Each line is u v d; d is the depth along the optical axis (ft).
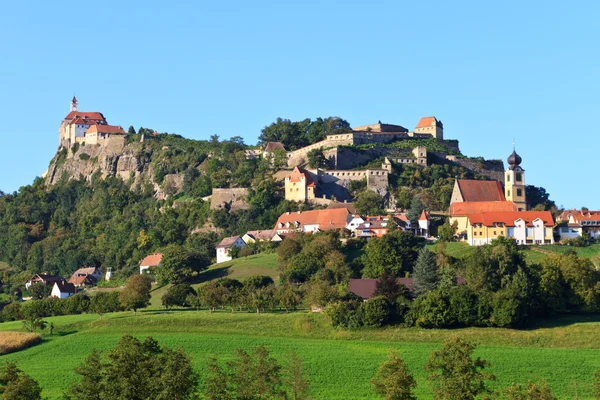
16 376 563.89
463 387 549.95
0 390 550.77
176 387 531.91
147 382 537.65
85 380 563.07
